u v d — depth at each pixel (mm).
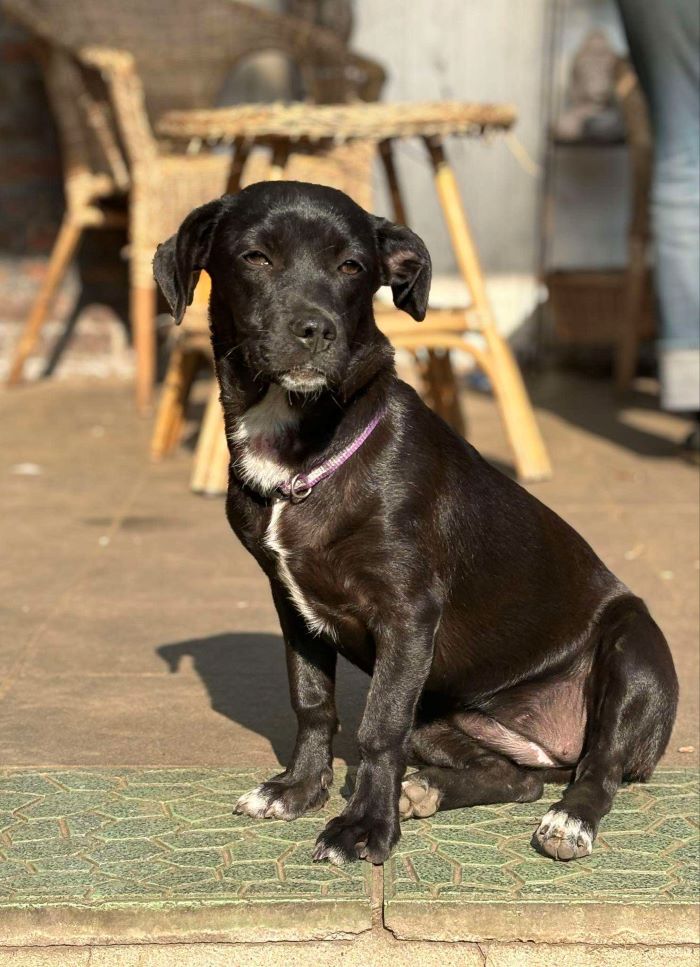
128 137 7578
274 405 3023
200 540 5531
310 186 3133
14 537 5562
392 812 2969
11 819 3102
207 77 8352
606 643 3295
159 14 8188
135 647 4312
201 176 7535
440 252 9898
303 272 2994
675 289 6113
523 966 2660
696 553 5340
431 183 9797
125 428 7777
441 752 3373
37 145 9086
